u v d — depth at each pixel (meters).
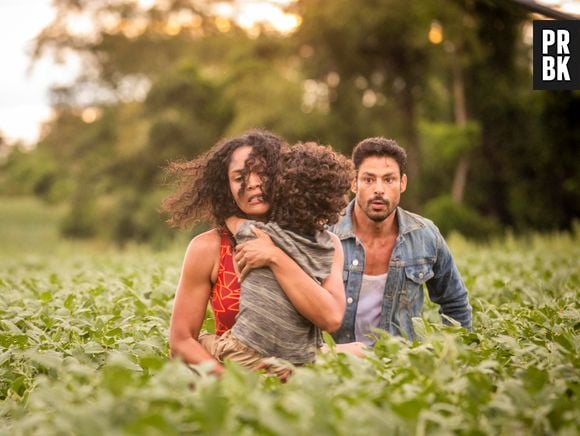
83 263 14.70
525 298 7.45
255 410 3.24
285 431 3.04
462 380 3.72
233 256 4.73
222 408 3.13
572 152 36.38
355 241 5.94
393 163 5.83
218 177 4.81
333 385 3.68
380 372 4.04
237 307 4.68
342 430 3.12
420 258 5.97
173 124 42.47
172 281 8.61
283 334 4.52
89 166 52.00
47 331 6.17
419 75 38.03
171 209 4.93
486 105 37.44
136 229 42.50
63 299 7.50
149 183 43.84
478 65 37.47
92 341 5.35
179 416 3.19
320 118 38.56
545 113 36.47
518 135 37.31
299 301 4.48
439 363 3.93
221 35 51.88
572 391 4.04
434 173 38.47
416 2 36.12
